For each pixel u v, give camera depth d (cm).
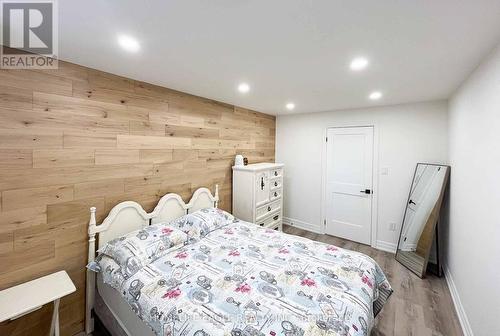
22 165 156
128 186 216
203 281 155
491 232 153
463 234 214
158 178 242
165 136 247
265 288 149
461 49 151
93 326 191
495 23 119
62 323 179
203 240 221
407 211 319
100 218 197
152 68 189
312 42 143
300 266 177
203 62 176
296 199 429
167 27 127
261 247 210
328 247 212
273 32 132
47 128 166
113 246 183
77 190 183
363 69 189
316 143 400
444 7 107
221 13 113
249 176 320
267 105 339
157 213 234
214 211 268
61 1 102
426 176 302
